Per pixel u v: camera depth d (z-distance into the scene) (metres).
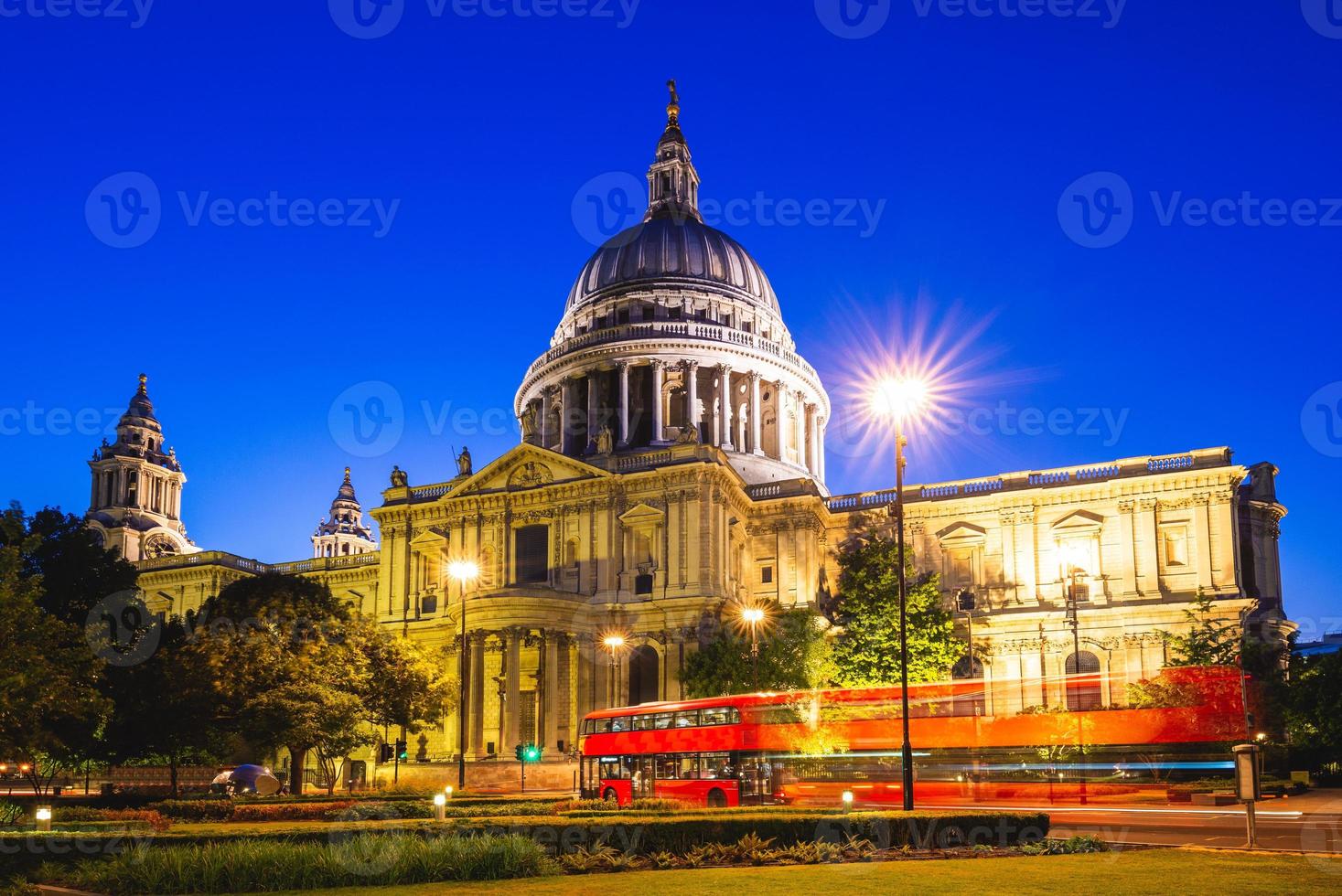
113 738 63.72
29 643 43.97
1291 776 69.19
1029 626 98.25
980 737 56.09
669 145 146.38
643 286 130.12
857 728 54.66
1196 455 97.44
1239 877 25.05
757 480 117.06
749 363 124.69
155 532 137.00
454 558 99.94
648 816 35.34
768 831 33.53
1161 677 60.69
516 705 85.31
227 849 27.31
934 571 103.81
